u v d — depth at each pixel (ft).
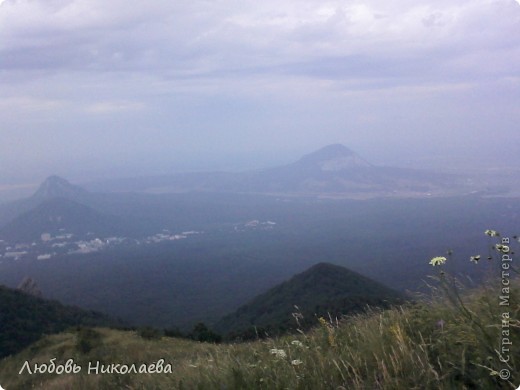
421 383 12.77
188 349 36.45
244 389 14.74
